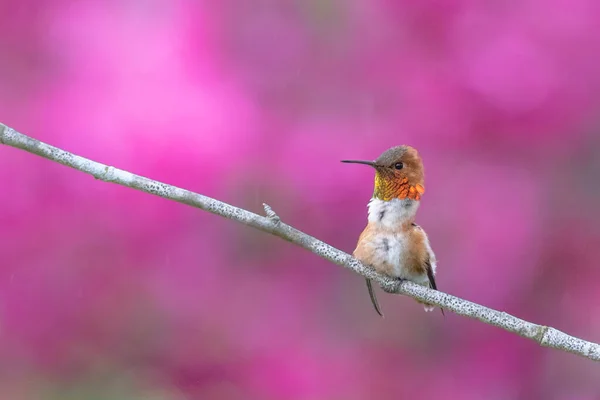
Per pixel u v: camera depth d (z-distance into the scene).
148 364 3.29
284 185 3.29
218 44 3.32
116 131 3.28
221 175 3.27
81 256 3.27
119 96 3.29
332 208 3.29
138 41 3.32
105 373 3.29
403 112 3.30
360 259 3.15
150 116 3.28
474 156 3.29
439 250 3.29
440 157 3.29
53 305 3.28
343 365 3.28
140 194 3.27
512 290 3.28
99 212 3.27
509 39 3.29
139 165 3.27
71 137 3.28
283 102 3.32
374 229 3.15
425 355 3.30
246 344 3.28
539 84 3.28
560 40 3.29
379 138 3.30
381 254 3.14
